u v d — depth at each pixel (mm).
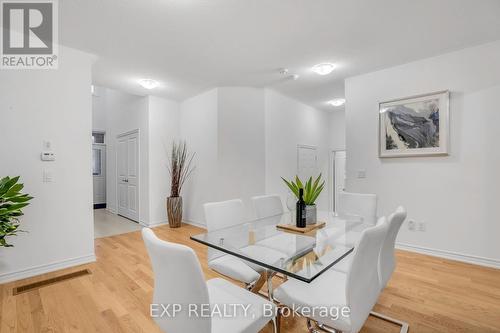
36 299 2078
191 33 2502
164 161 4816
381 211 3365
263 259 1466
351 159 3654
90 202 2881
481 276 2445
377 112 3412
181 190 4969
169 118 4895
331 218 2434
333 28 2422
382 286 1477
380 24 2346
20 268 2430
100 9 2111
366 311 1217
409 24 2342
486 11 2139
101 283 2363
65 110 2713
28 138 2480
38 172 2531
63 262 2678
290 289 1457
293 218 2303
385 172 3346
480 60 2709
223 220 2203
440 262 2793
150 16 2217
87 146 2865
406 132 3143
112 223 4887
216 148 4250
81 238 2807
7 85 2379
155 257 1034
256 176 4320
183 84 4047
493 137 2639
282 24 2355
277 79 3836
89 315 1866
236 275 1779
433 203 2992
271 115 4488
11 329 1702
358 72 3494
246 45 2758
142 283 2365
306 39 2623
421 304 1986
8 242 2373
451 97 2873
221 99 4203
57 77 2668
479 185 2717
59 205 2660
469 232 2773
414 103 3084
